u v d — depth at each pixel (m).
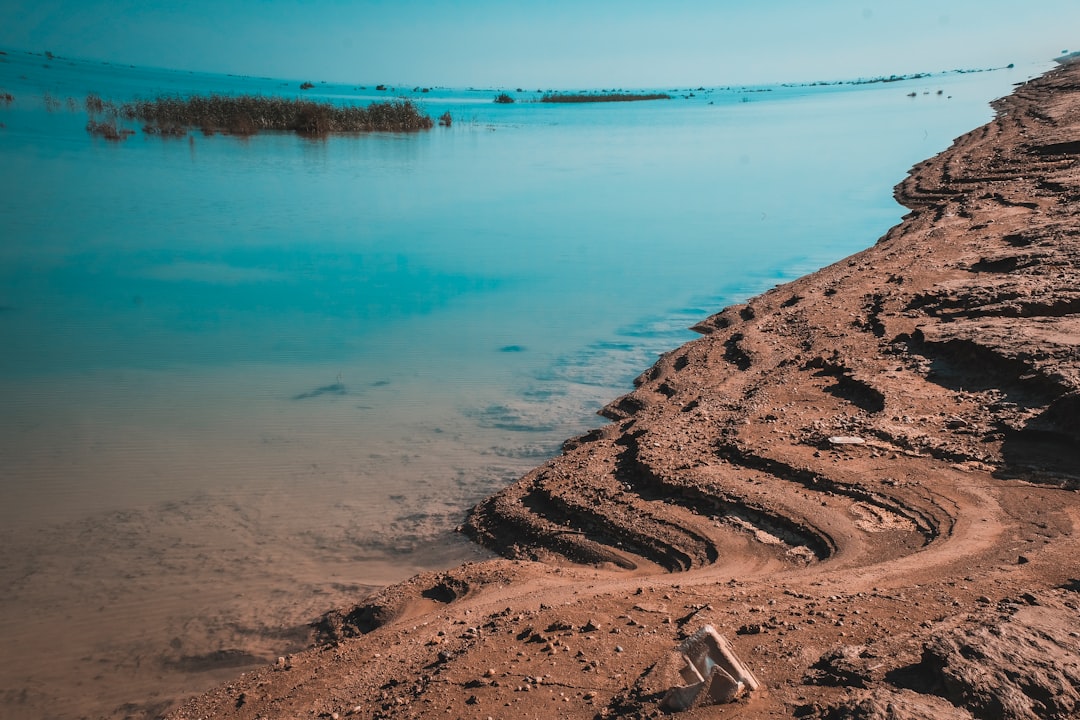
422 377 15.24
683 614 7.12
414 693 6.29
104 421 12.98
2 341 16.77
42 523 9.94
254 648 7.76
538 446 12.42
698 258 24.86
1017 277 15.38
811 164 46.56
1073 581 6.65
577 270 23.50
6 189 32.75
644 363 16.11
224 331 17.73
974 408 10.97
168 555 9.34
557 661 6.40
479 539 9.89
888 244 21.94
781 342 15.55
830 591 7.22
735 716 5.01
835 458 10.31
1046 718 4.54
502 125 82.12
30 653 7.64
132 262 23.28
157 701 6.98
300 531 9.95
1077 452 9.38
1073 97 51.84
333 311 19.38
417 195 35.78
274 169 41.59
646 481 10.62
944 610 6.41
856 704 4.68
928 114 76.81
